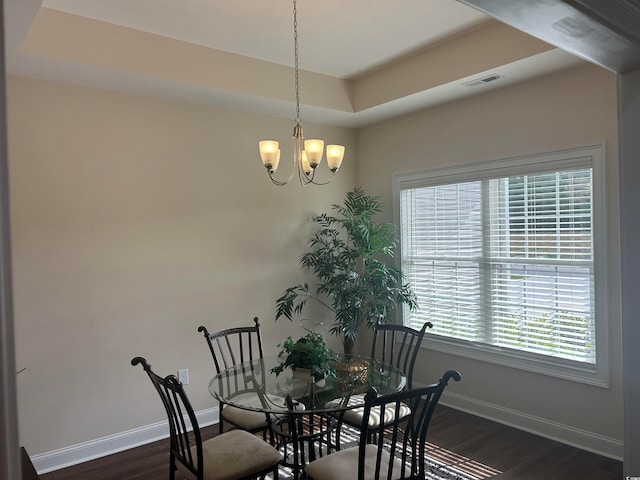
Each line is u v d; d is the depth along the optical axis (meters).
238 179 4.04
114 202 3.42
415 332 3.13
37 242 3.12
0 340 0.66
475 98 3.81
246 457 2.30
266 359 3.19
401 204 4.50
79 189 3.27
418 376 4.39
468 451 3.26
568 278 3.35
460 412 3.97
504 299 3.75
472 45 3.28
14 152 3.04
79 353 3.27
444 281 4.20
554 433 3.42
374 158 4.71
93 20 2.90
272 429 2.78
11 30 2.34
